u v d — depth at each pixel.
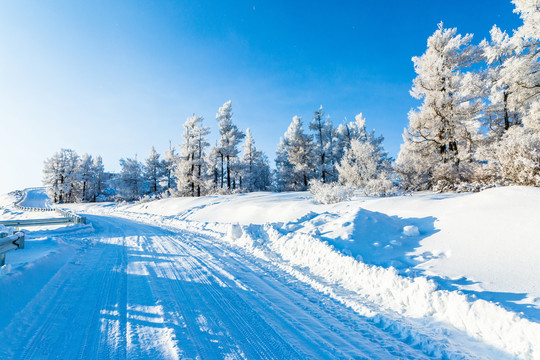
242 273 6.42
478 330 3.40
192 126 43.97
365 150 20.66
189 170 43.12
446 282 4.45
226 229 13.67
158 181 61.72
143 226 17.28
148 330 3.52
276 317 4.06
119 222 20.12
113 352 3.00
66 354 2.95
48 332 3.40
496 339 3.21
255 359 2.98
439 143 20.52
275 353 3.11
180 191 42.31
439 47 21.12
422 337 3.42
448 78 20.06
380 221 7.71
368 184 15.80
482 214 6.44
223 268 6.82
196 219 18.86
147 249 9.27
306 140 44.25
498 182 11.38
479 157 13.54
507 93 19.33
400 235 6.99
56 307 4.15
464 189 13.02
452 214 7.16
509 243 5.03
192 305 4.40
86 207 44.75
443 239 6.11
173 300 4.57
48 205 56.56
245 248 9.59
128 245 10.06
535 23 12.57
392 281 4.71
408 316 4.04
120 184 61.41
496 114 26.06
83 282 5.42
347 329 3.76
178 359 2.89
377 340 3.48
